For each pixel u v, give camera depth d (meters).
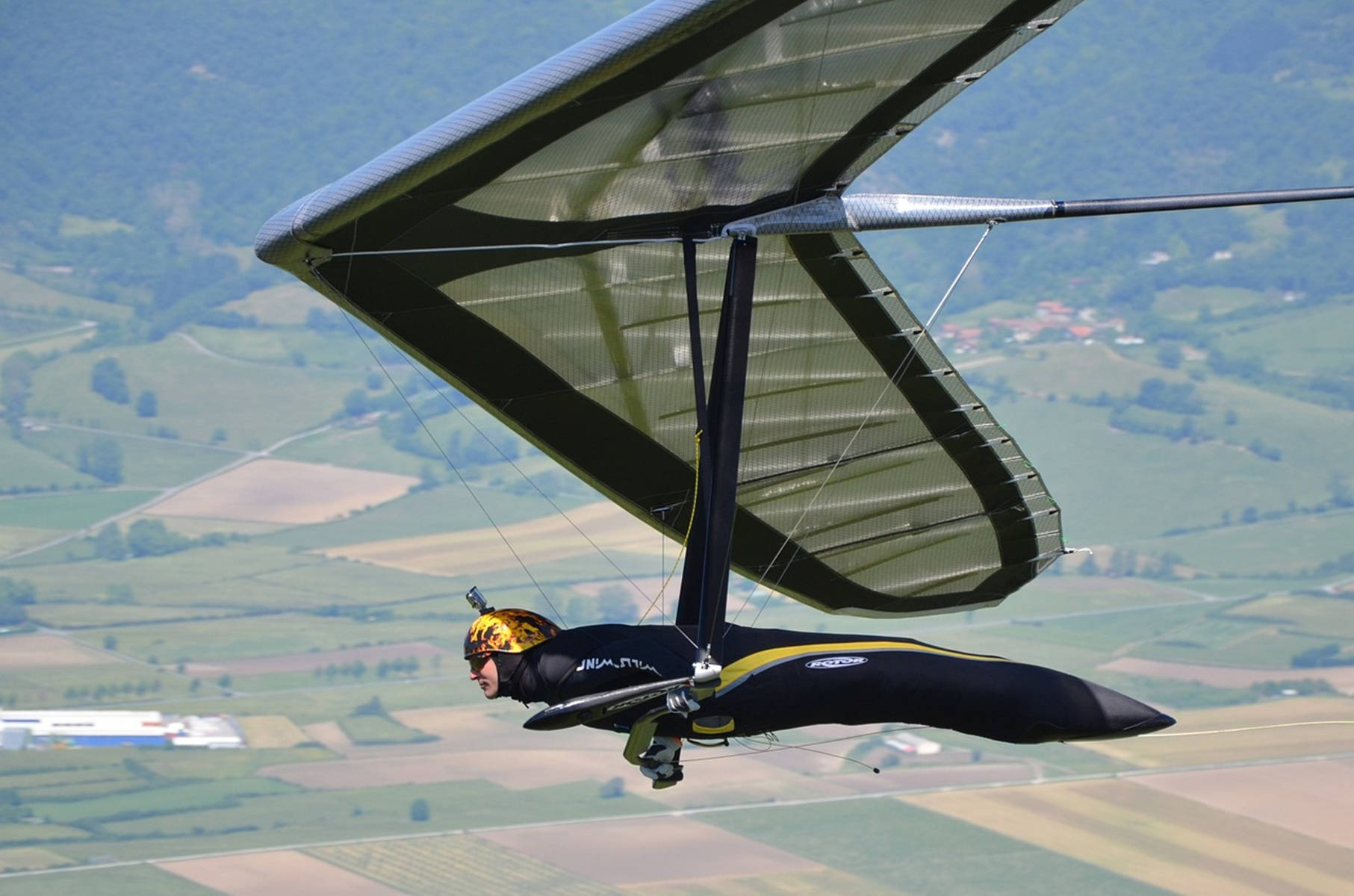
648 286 29.05
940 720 26.81
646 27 22.03
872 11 22.62
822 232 27.64
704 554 27.78
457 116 23.12
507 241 26.41
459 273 27.06
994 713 26.53
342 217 24.20
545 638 26.23
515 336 29.31
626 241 27.52
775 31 22.47
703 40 22.36
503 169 24.27
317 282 26.58
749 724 26.55
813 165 26.56
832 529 36.12
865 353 31.56
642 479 34.00
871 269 29.59
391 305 27.58
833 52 23.38
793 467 34.22
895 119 25.97
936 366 31.80
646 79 22.84
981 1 22.81
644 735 25.50
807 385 32.38
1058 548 37.31
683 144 24.94
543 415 31.69
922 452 34.06
